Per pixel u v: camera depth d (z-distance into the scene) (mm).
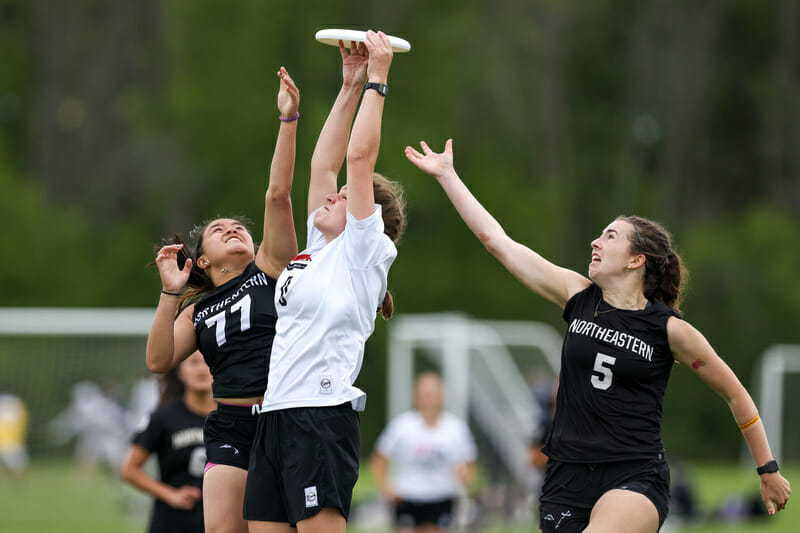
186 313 18484
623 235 17656
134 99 110125
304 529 15953
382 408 102312
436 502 35125
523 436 56031
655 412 17281
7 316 50688
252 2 105375
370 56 17312
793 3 130375
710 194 133875
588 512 17109
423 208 109375
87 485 52031
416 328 55250
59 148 118688
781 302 118938
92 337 54250
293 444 16094
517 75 107812
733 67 133750
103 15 119125
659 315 17312
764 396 84500
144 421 23125
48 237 114000
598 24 130000
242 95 107250
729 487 76375
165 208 109500
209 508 17281
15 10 129250
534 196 109688
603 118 130625
